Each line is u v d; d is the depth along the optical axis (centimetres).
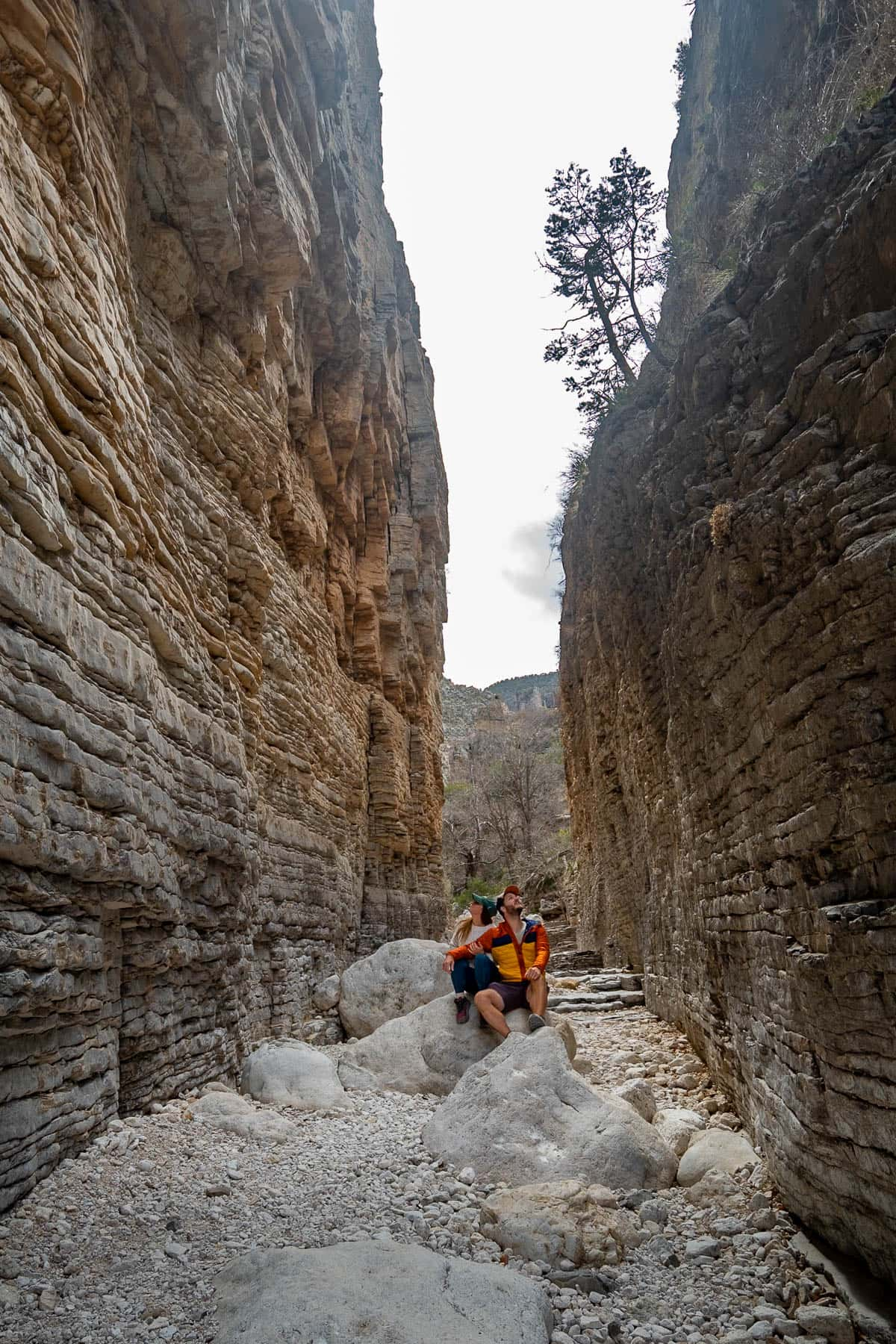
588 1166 568
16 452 462
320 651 1564
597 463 1422
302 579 1489
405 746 2381
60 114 564
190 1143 610
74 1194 493
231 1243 453
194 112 820
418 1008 930
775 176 920
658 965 1166
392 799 2128
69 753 508
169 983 729
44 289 525
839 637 421
